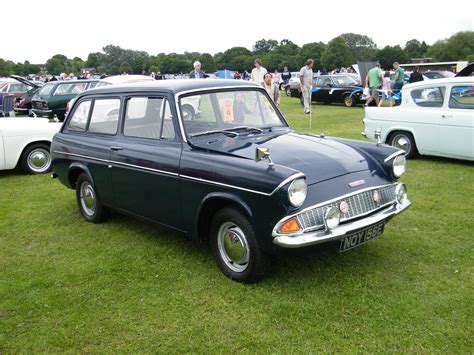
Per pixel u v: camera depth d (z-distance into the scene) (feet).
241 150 13.44
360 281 13.07
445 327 10.83
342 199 12.08
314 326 11.11
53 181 27.22
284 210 11.44
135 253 15.92
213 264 14.69
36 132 28.84
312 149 13.83
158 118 15.19
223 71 109.60
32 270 14.92
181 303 12.48
